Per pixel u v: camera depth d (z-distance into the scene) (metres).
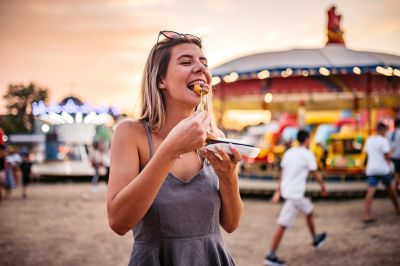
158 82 1.57
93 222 8.96
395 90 18.22
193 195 1.46
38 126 43.84
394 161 10.34
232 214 1.61
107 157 15.46
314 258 5.87
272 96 20.94
